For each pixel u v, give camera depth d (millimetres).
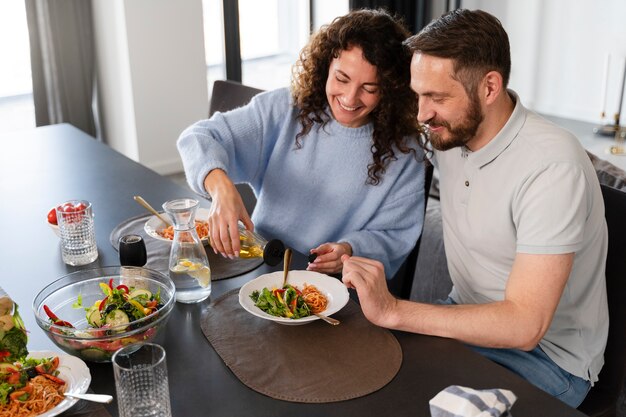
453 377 1145
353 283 1272
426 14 5605
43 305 1268
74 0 4023
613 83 5242
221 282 1476
